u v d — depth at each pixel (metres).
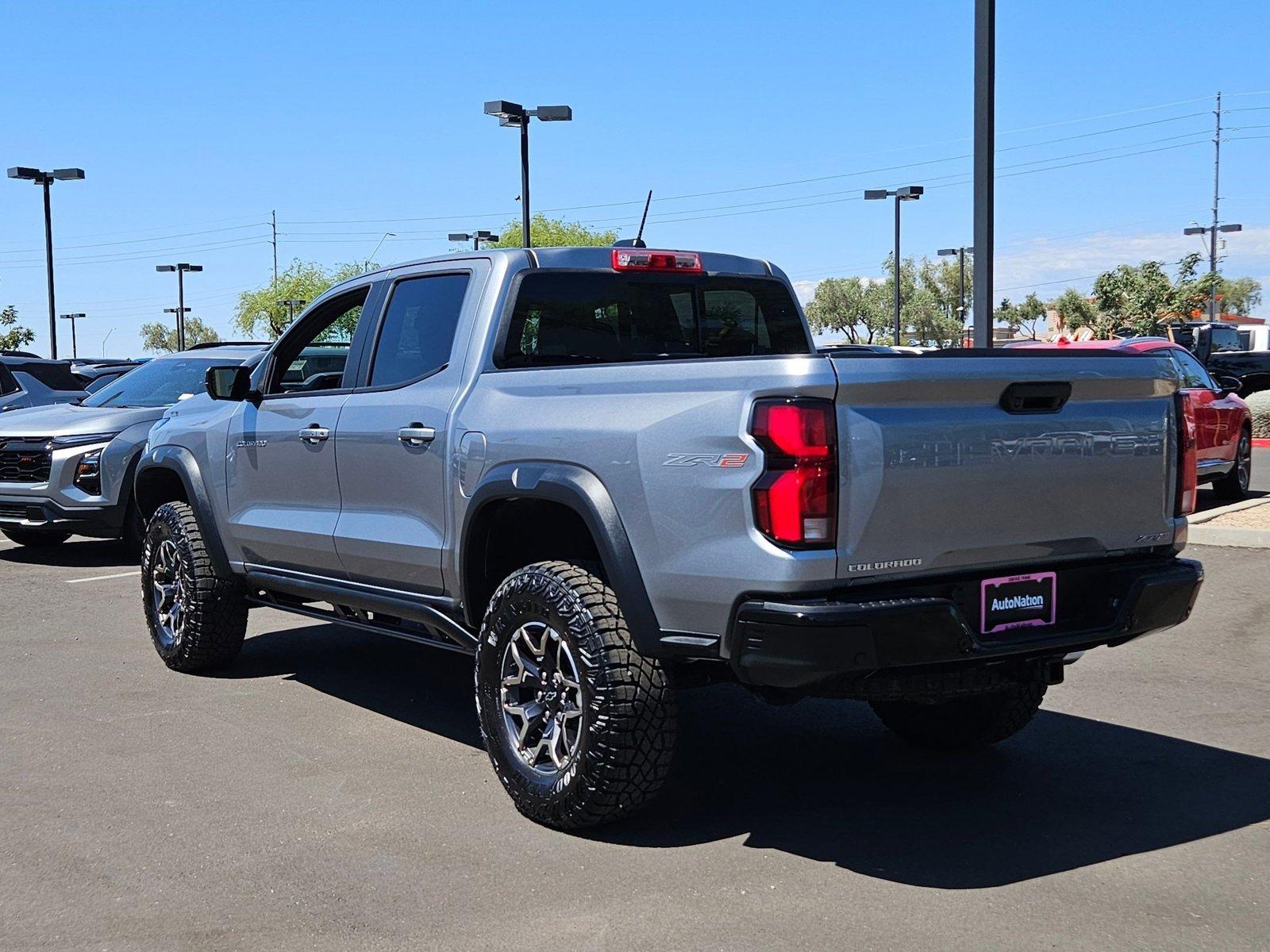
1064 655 4.26
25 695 6.33
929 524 3.89
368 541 5.36
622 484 4.18
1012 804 4.63
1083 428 4.20
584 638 4.20
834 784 4.89
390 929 3.60
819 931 3.56
